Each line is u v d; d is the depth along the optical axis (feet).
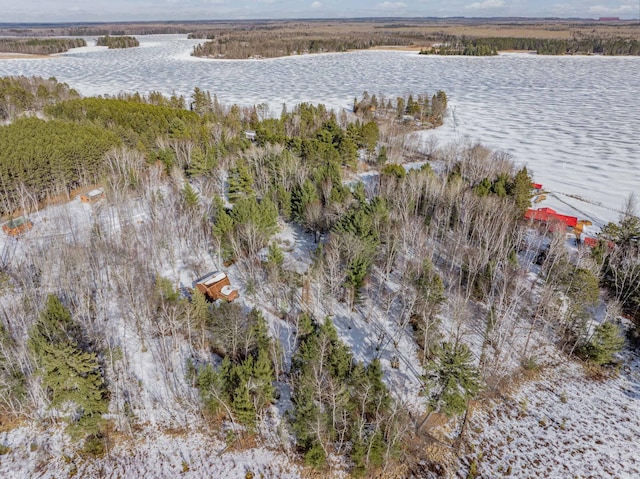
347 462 112.78
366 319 159.12
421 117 511.81
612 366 145.89
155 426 119.85
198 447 115.44
